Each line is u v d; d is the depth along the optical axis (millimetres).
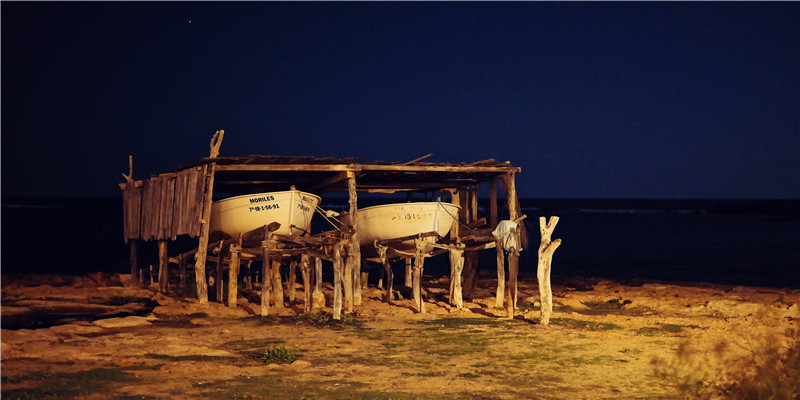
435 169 18000
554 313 16859
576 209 166750
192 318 15070
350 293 16875
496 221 20188
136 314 16250
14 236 50344
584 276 30594
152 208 19172
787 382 8242
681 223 85188
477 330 14062
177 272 28266
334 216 19688
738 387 8367
